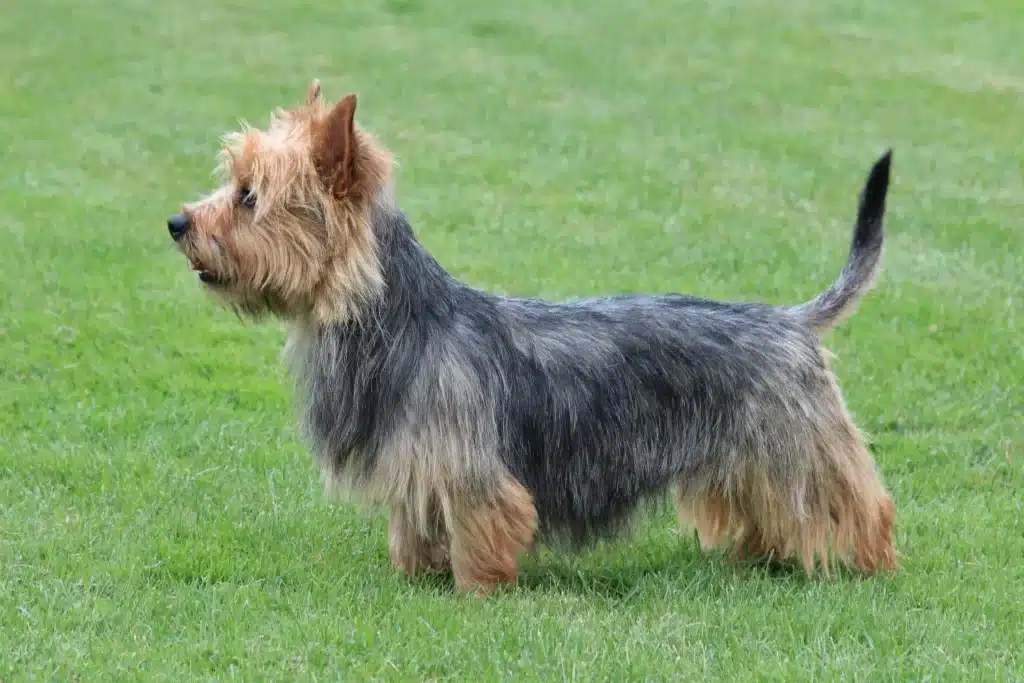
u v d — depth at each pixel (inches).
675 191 930.1
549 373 387.5
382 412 370.6
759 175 975.6
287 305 369.4
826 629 364.8
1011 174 995.9
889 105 1185.4
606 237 818.2
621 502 399.9
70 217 814.5
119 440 512.1
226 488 472.1
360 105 1117.1
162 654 341.4
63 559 401.4
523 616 363.9
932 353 633.6
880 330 659.4
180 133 1012.5
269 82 1165.1
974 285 739.4
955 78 1282.0
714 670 340.5
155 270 725.3
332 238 359.6
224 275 362.0
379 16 1422.2
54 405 546.3
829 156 1030.4
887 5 1579.7
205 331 639.1
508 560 381.7
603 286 717.9
